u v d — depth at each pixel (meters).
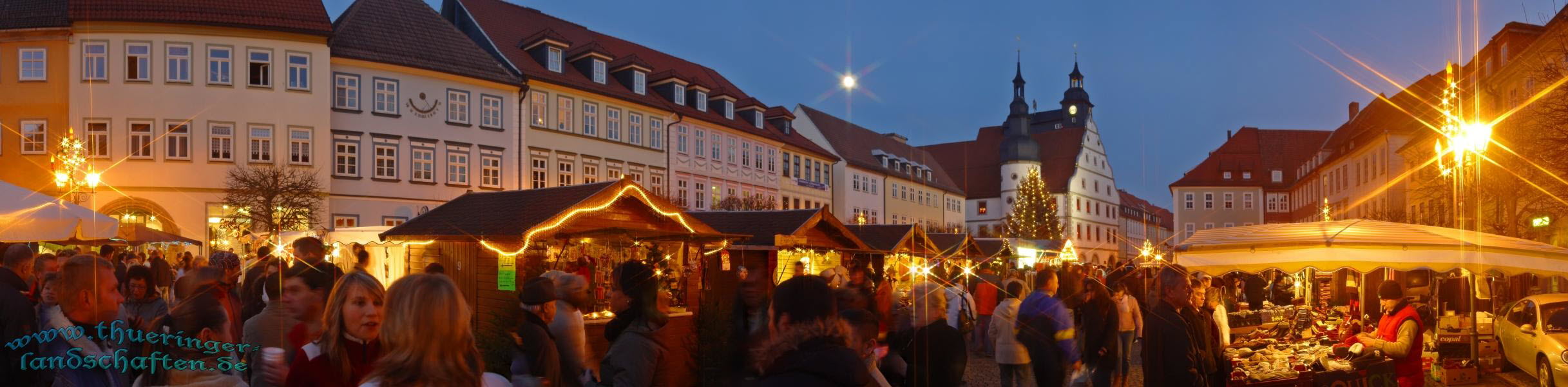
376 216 35.56
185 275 6.08
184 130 32.66
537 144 40.66
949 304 15.48
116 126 32.28
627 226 13.93
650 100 47.19
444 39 39.09
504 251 12.49
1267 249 11.41
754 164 55.28
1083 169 105.06
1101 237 109.25
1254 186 89.69
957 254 25.47
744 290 7.98
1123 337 11.01
